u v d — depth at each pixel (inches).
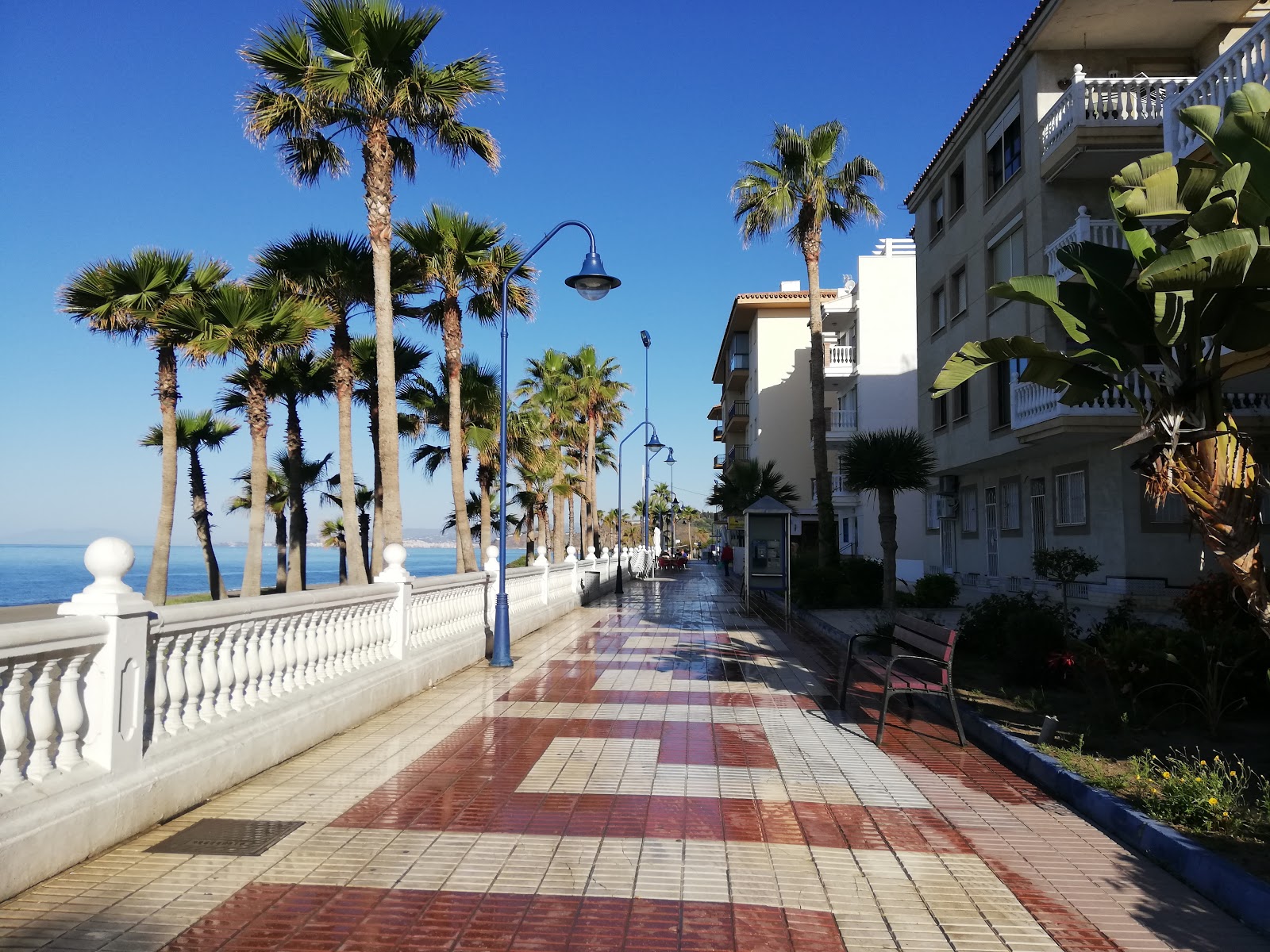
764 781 249.3
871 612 780.6
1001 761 279.4
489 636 511.2
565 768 259.4
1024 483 837.8
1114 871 185.5
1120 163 666.2
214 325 871.1
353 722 313.7
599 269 527.2
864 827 211.5
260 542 929.5
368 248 840.3
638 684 415.2
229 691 249.6
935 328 1013.8
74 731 183.9
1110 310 237.9
